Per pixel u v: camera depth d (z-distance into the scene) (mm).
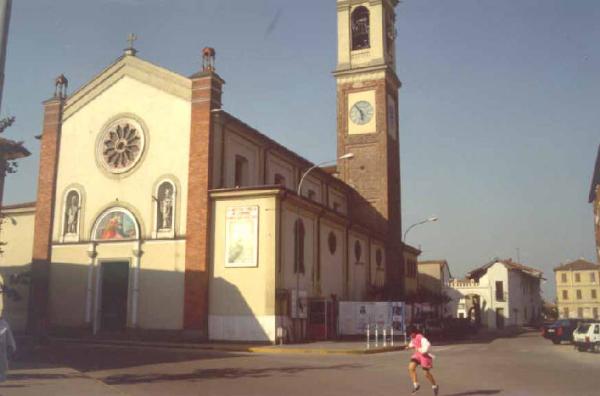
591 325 31016
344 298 41438
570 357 26875
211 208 32031
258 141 37656
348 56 52969
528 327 85375
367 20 53469
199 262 31250
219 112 32938
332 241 40156
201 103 33000
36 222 36062
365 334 37531
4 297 37000
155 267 32562
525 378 17484
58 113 37062
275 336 29766
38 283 35156
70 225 35562
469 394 14047
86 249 34625
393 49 55375
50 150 36719
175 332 31281
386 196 50094
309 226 36156
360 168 51250
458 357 25922
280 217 31641
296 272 33625
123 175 34594
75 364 19125
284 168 41875
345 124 52219
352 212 50969
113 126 35500
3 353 12414
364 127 51562
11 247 38094
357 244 44938
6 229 38469
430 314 48375
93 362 19906
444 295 64250
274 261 30453
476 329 61562
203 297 30812
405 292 52688
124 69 35812
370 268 47219
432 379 13867
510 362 23281
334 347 28750
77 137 36438
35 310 34812
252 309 30328
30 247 37688
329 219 39281
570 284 117875
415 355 14062
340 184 50094
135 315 32375
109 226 34375
